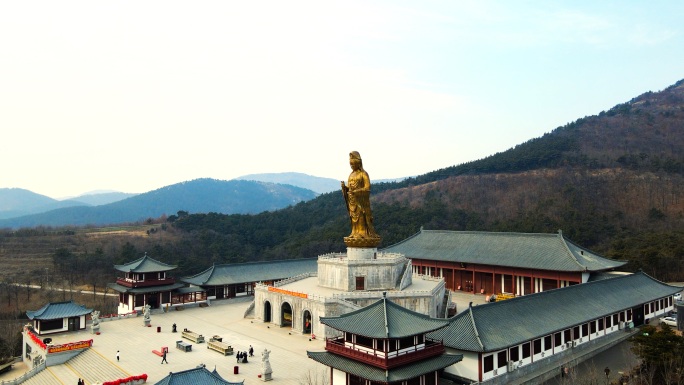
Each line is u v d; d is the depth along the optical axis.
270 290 76.88
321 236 152.38
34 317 70.69
